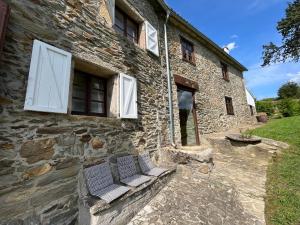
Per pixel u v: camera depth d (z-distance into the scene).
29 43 2.33
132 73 4.21
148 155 4.31
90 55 3.19
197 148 5.37
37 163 2.21
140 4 5.00
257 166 4.76
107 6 3.75
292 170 4.12
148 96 4.73
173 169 4.32
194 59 7.48
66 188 2.49
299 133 6.08
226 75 10.16
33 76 2.26
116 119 3.53
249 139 5.31
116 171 3.38
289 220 2.75
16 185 2.00
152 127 4.70
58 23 2.74
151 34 5.21
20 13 2.29
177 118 5.83
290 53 13.53
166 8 5.69
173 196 3.52
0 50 1.84
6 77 2.06
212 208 3.14
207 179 4.10
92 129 3.01
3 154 1.94
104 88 3.77
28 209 2.07
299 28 12.18
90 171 2.82
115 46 3.81
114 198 2.54
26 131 2.16
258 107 18.39
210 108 7.70
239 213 3.10
